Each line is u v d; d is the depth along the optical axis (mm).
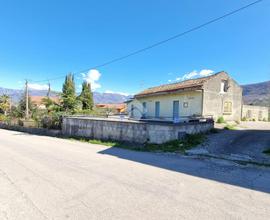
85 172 6562
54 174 6340
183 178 5980
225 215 3816
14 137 17688
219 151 10062
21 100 35656
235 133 14234
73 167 7184
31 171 6668
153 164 7730
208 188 5184
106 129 15227
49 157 8914
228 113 21469
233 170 6902
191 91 19672
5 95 42688
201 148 10727
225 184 5488
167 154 9875
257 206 4188
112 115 28891
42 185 5379
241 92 22969
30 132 23344
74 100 30266
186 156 9297
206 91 19266
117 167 7227
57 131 19719
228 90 21422
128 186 5301
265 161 8117
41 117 23203
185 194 4793
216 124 18172
